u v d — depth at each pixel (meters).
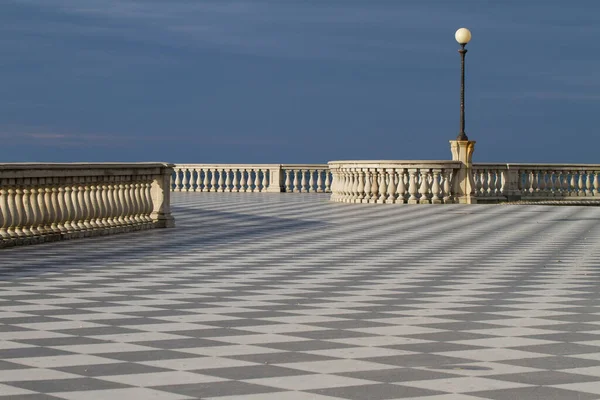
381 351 9.99
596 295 14.36
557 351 10.05
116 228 26.00
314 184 55.00
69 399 7.93
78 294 14.16
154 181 28.11
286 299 13.79
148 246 22.28
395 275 16.91
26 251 20.80
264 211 36.03
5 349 9.98
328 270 17.66
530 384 8.57
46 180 22.83
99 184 25.41
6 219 21.62
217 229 27.70
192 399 7.97
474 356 9.76
